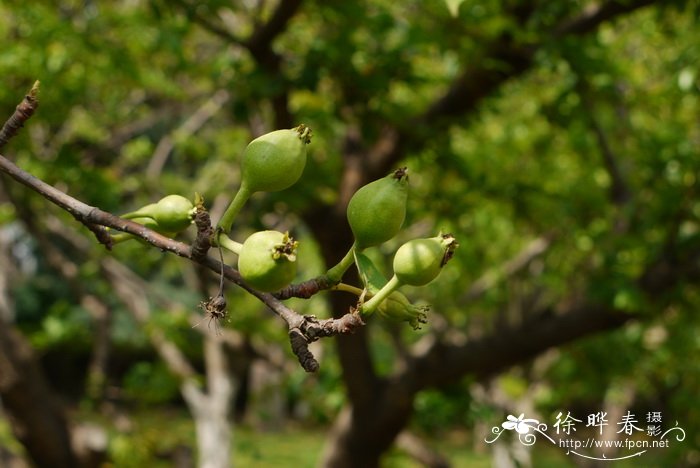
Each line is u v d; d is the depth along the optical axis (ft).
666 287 22.67
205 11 19.85
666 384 35.12
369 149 23.50
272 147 6.41
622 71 23.50
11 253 33.58
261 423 50.93
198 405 28.45
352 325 6.00
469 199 26.76
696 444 32.17
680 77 19.15
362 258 6.41
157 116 31.53
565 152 31.55
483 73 21.94
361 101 20.17
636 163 26.16
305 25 24.63
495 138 31.96
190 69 23.12
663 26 23.32
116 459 26.40
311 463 39.88
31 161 22.95
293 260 5.90
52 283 63.67
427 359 25.46
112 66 21.71
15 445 29.53
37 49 20.18
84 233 27.37
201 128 37.37
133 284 29.78
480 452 52.90
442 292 32.22
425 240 6.23
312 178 21.75
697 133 28.43
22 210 25.39
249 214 21.68
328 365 29.68
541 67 21.93
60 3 23.72
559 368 34.65
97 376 30.32
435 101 23.38
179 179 30.81
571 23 21.71
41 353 35.01
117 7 23.97
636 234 23.85
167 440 30.71
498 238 34.50
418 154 22.98
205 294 28.30
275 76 19.13
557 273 30.60
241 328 28.19
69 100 22.25
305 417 59.57
